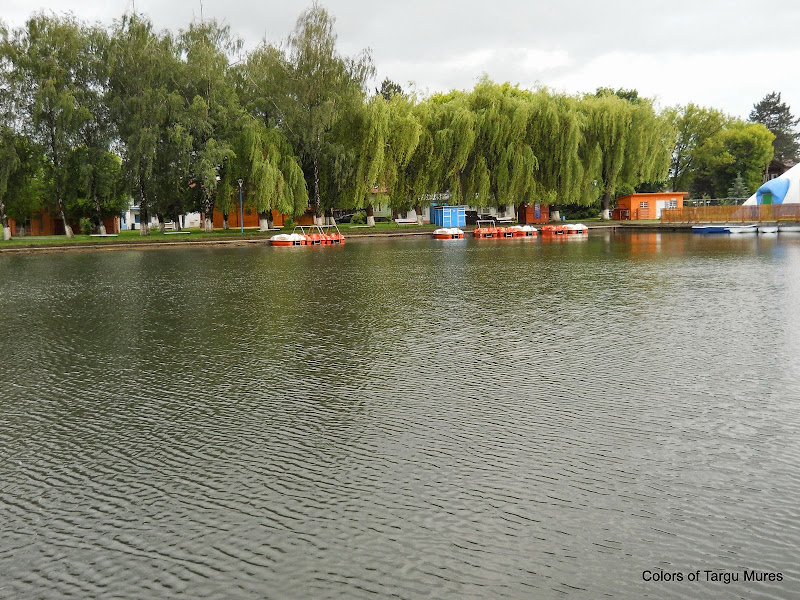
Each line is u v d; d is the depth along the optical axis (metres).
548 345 12.05
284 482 6.32
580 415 8.08
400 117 55.81
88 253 43.31
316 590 4.64
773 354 11.03
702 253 33.75
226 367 10.83
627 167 63.16
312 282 23.23
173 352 12.02
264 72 53.59
